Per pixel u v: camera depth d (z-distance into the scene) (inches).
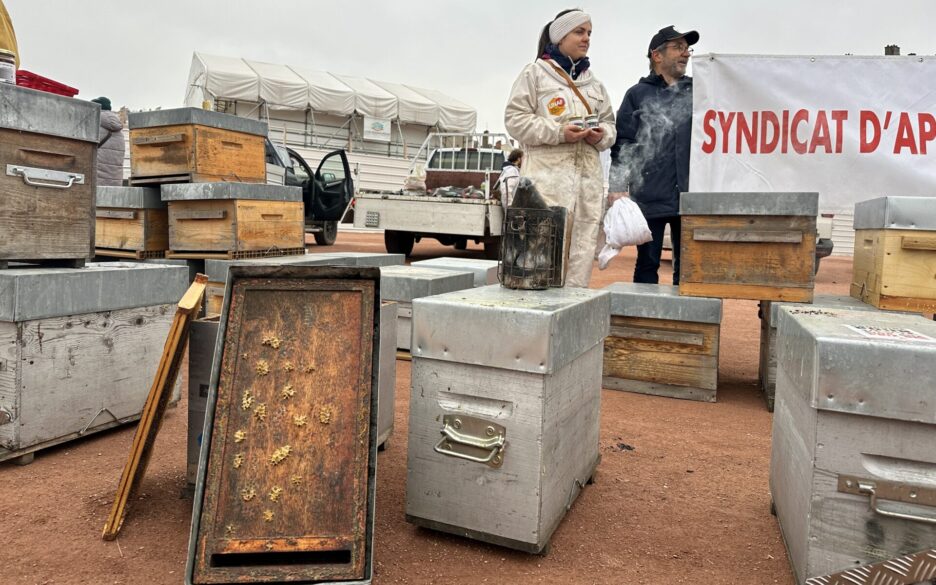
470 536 86.5
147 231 225.6
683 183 202.1
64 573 78.2
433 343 85.9
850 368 67.4
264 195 219.0
